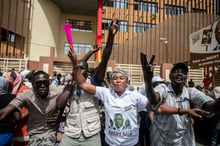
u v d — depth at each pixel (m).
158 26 20.56
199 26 21.36
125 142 2.22
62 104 2.43
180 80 2.20
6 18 14.91
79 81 2.39
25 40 17.09
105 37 23.88
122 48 19.50
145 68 2.00
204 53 9.86
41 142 2.37
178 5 26.33
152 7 25.86
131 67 17.30
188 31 21.08
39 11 18.69
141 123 3.44
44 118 2.43
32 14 17.89
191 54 11.06
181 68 2.22
